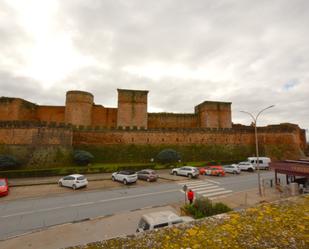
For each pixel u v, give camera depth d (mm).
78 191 19484
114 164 33750
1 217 12680
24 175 25047
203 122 51156
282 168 18484
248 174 29094
